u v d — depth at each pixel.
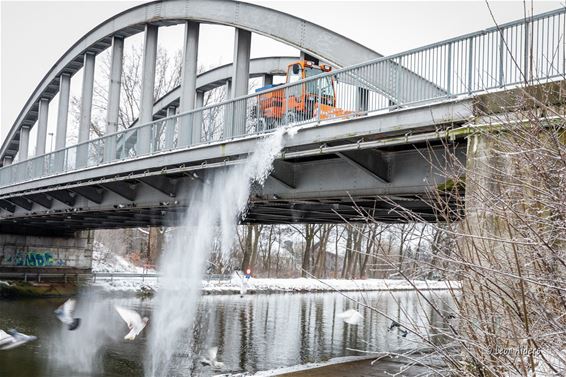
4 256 37.53
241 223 25.42
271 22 21.20
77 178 23.75
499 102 9.06
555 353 5.44
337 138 13.20
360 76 13.69
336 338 22.03
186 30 24.75
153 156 19.47
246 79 22.31
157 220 29.19
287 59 31.44
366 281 52.66
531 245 5.79
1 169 32.91
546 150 6.05
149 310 30.02
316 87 15.10
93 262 47.34
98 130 51.47
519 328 5.81
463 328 6.41
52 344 19.55
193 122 18.61
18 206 33.19
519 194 6.82
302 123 14.41
